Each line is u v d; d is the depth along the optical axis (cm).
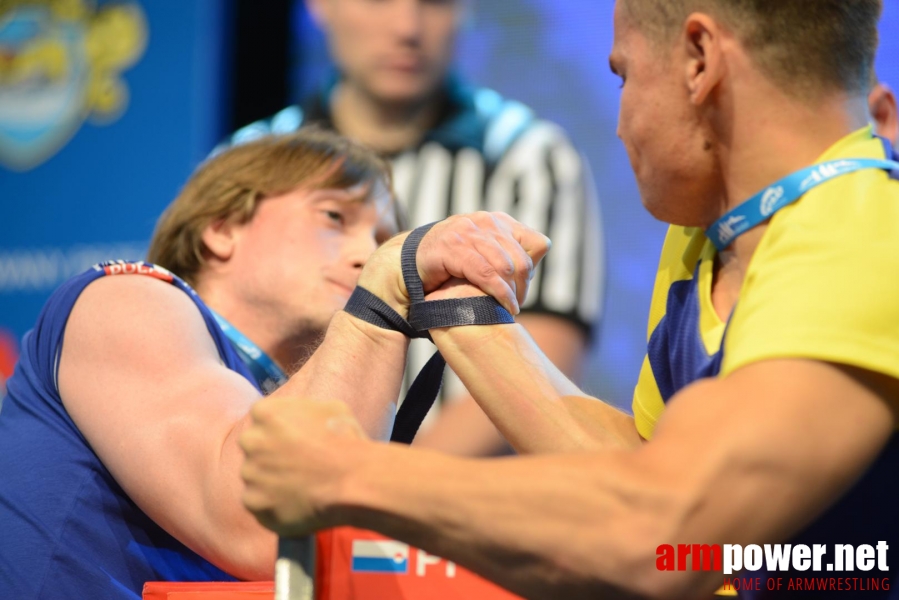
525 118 518
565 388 215
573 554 136
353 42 540
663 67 179
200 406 214
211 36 589
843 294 147
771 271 156
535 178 507
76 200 614
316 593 154
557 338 489
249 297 279
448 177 515
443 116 525
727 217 180
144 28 606
